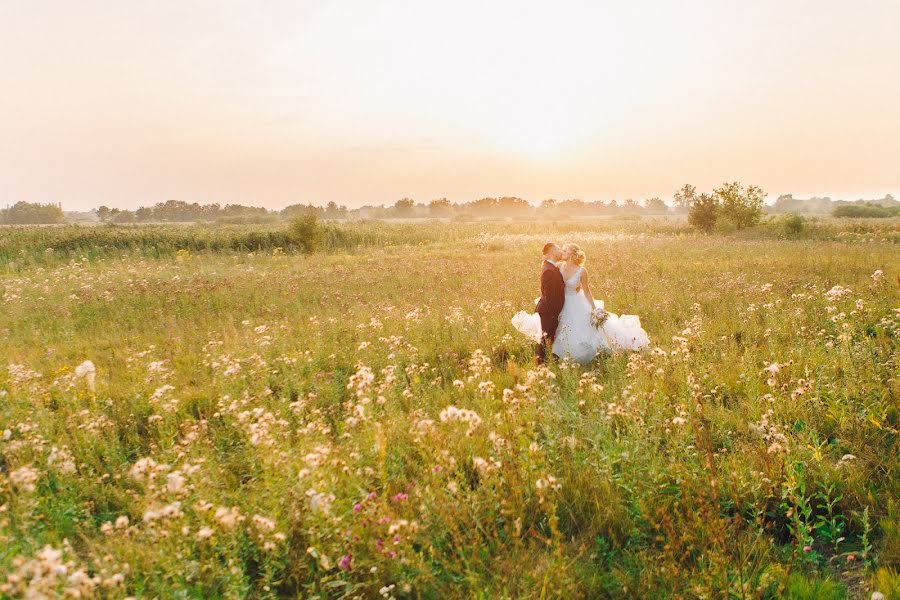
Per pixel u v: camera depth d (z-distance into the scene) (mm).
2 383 6781
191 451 4496
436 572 3121
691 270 14352
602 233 38906
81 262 22438
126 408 6141
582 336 7309
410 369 6391
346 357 7582
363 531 3312
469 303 10602
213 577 3092
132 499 4195
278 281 14570
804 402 4887
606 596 3023
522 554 3201
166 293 13109
